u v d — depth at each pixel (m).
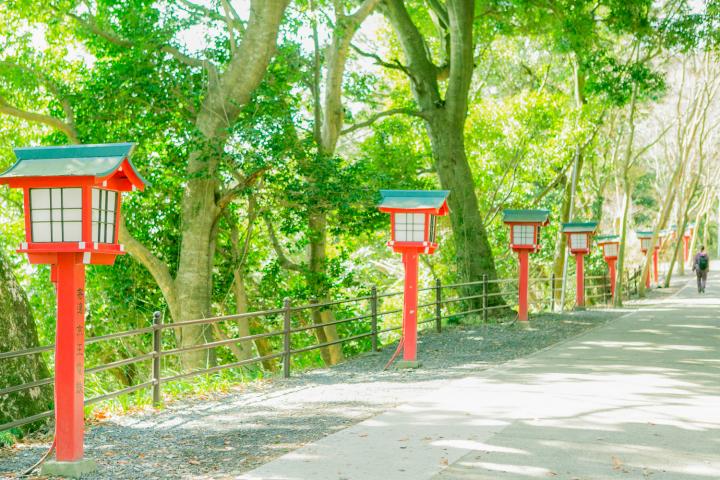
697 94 33.22
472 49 22.94
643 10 22.61
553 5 22.41
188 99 15.70
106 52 16.25
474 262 22.52
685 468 6.05
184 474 6.04
